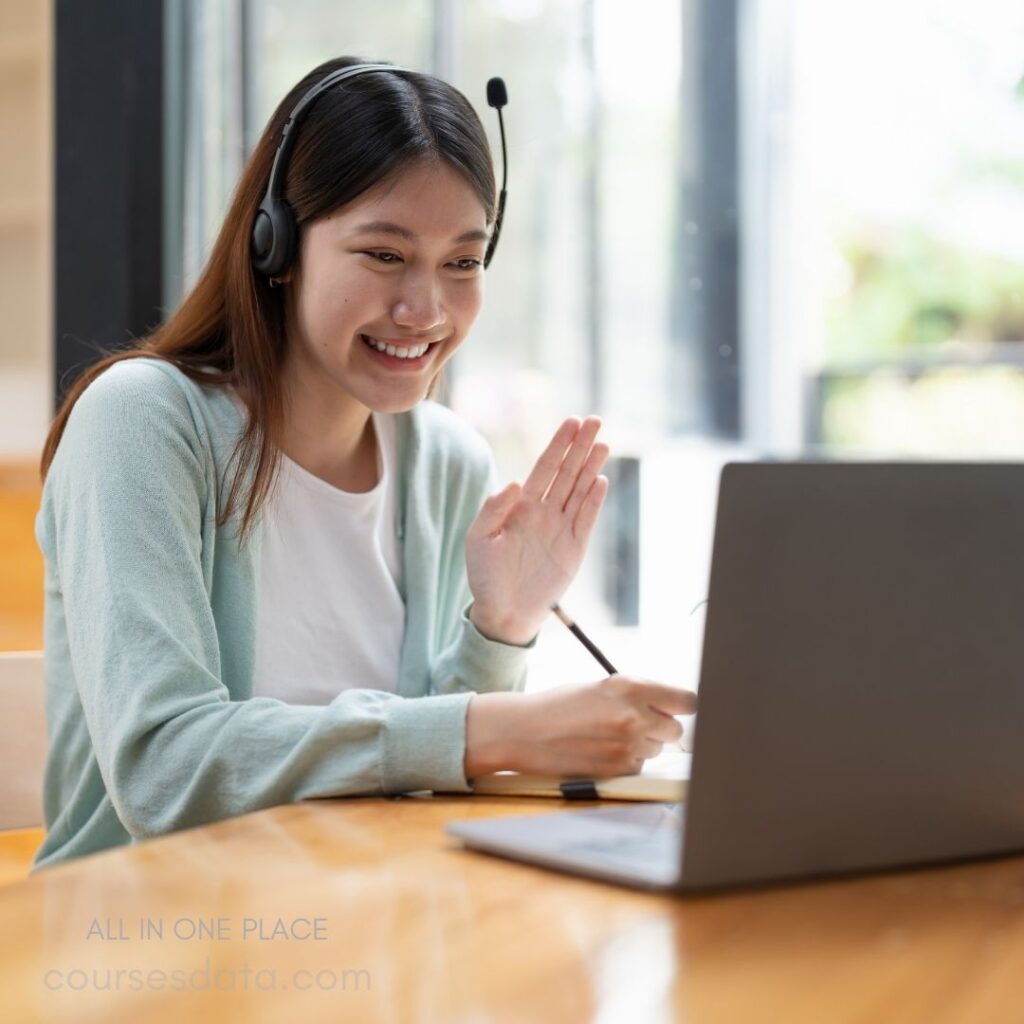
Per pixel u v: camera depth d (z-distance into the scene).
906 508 0.86
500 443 3.87
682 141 4.16
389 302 1.43
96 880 0.85
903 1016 0.61
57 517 1.44
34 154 3.10
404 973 0.67
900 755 0.87
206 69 2.93
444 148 1.42
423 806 1.12
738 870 0.82
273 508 1.52
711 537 0.80
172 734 1.23
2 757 1.51
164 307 2.77
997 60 4.01
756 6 4.20
